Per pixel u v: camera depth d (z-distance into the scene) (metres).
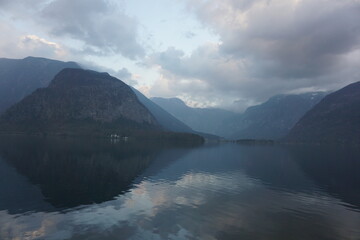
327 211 49.81
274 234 38.31
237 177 83.38
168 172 88.50
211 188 66.38
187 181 74.31
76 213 43.78
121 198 53.88
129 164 103.50
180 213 45.59
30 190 57.47
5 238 33.81
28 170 79.12
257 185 71.88
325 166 116.69
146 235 36.03
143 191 60.50
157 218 42.69
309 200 57.53
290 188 69.25
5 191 56.03
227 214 46.16
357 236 38.56
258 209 49.78
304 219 45.03
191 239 35.31
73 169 84.81
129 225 39.22
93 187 62.47
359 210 50.91
